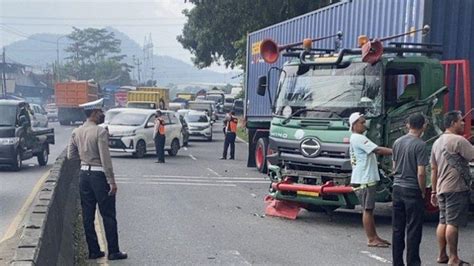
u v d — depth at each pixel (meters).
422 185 7.38
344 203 10.24
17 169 17.98
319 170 10.57
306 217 11.47
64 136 35.44
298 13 32.97
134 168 19.69
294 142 10.74
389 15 13.01
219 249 8.80
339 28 15.57
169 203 12.88
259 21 34.84
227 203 13.05
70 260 7.42
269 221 11.02
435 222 10.85
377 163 9.69
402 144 7.53
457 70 11.27
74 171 12.05
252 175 18.70
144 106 43.59
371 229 9.09
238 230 10.16
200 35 43.62
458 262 7.93
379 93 10.16
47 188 7.40
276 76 18.55
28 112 19.05
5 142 17.53
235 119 24.53
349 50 10.73
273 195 11.15
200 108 49.41
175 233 9.84
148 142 23.72
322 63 10.92
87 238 8.20
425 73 10.52
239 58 39.53
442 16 11.77
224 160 24.00
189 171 19.36
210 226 10.45
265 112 19.80
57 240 6.50
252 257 8.35
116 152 23.67
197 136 36.38
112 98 83.44
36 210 6.01
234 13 36.03
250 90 22.11
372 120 10.07
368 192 9.02
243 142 37.22
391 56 10.45
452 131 7.98
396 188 7.54
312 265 7.98
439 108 10.59
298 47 13.09
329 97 10.57
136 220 10.88
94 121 8.22
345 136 10.16
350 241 9.45
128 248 8.78
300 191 10.61
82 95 48.91
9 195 13.48
